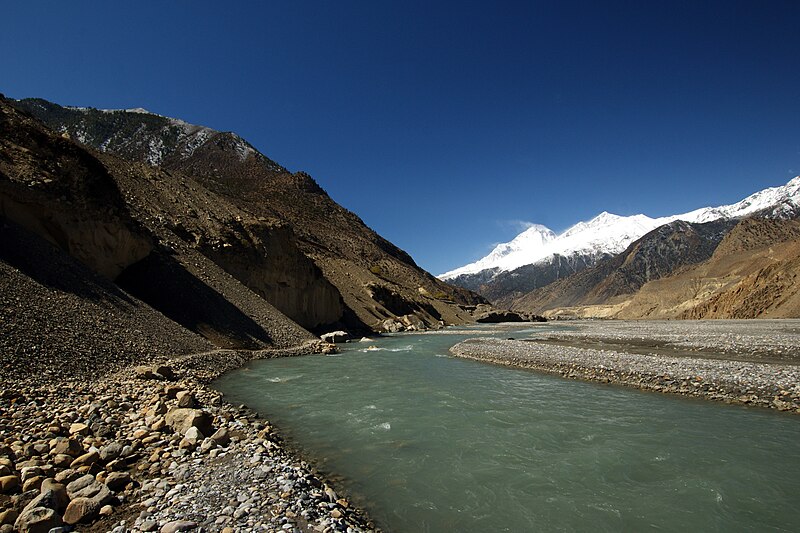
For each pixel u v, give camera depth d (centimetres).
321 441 1298
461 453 1203
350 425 1463
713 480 1023
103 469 862
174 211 4303
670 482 1017
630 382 2125
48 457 862
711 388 1884
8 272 1816
